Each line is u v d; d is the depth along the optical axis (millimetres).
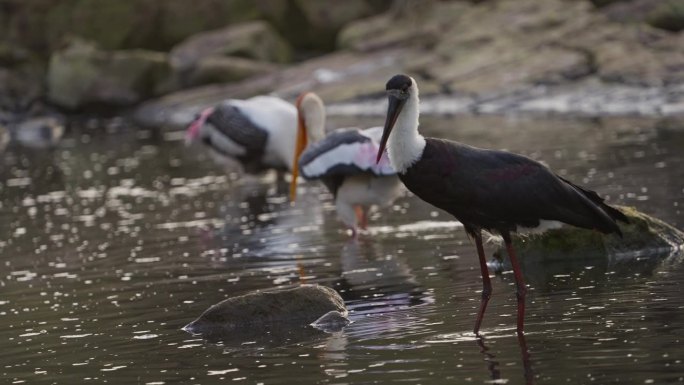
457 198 9891
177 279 12969
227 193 19688
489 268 12328
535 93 27750
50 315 11570
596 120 24312
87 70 35500
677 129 21766
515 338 9383
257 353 9570
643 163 18203
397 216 16047
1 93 36094
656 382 7977
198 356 9633
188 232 16141
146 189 20719
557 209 9852
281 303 10656
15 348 10328
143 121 33375
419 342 9500
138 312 11461
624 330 9305
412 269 12547
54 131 31656
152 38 39031
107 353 9961
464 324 9977
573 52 29031
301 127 17766
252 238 15289
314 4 37875
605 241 12297
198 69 34688
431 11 33969
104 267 13984
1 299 12484
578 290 10859
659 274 11234
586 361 8578
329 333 10070
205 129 21094
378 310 10781
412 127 9922
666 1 30875
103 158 25594
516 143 21734
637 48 28297
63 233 16688
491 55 30172
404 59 31922
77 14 39281
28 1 39406
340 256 13609
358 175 14516
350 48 34000
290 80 32406
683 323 9359
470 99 28328
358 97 30016
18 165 25297
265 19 38406
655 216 13984
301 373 8859
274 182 20703
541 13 31359
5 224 17797
